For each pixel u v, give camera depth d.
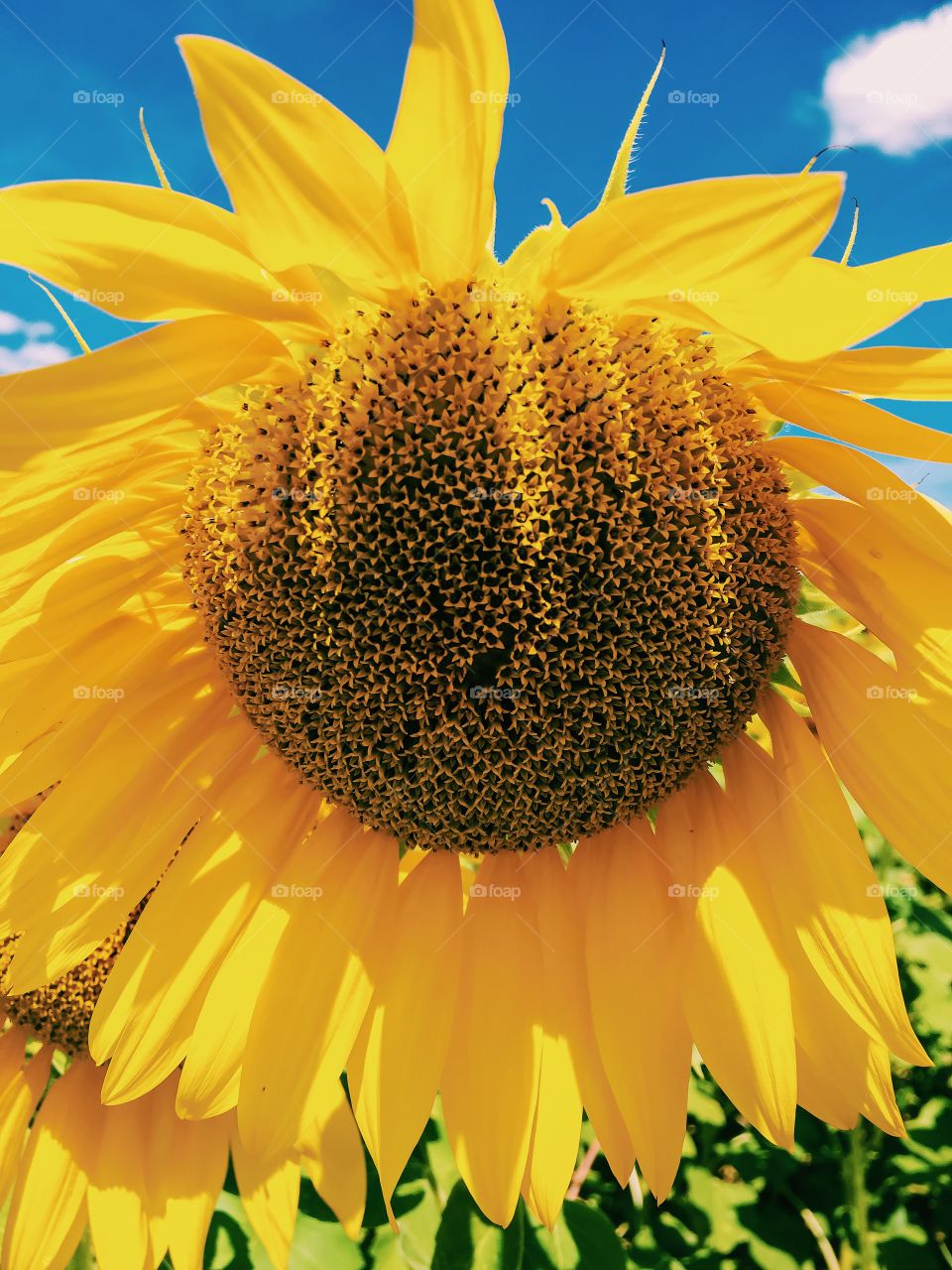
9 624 0.27
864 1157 0.37
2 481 0.19
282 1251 0.30
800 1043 0.25
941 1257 0.35
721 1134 0.41
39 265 0.19
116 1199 0.31
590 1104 0.26
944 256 0.19
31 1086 0.34
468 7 0.18
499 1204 0.25
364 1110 0.25
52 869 0.28
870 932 0.24
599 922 0.27
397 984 0.27
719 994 0.25
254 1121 0.25
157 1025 0.26
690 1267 0.35
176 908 0.27
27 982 0.27
